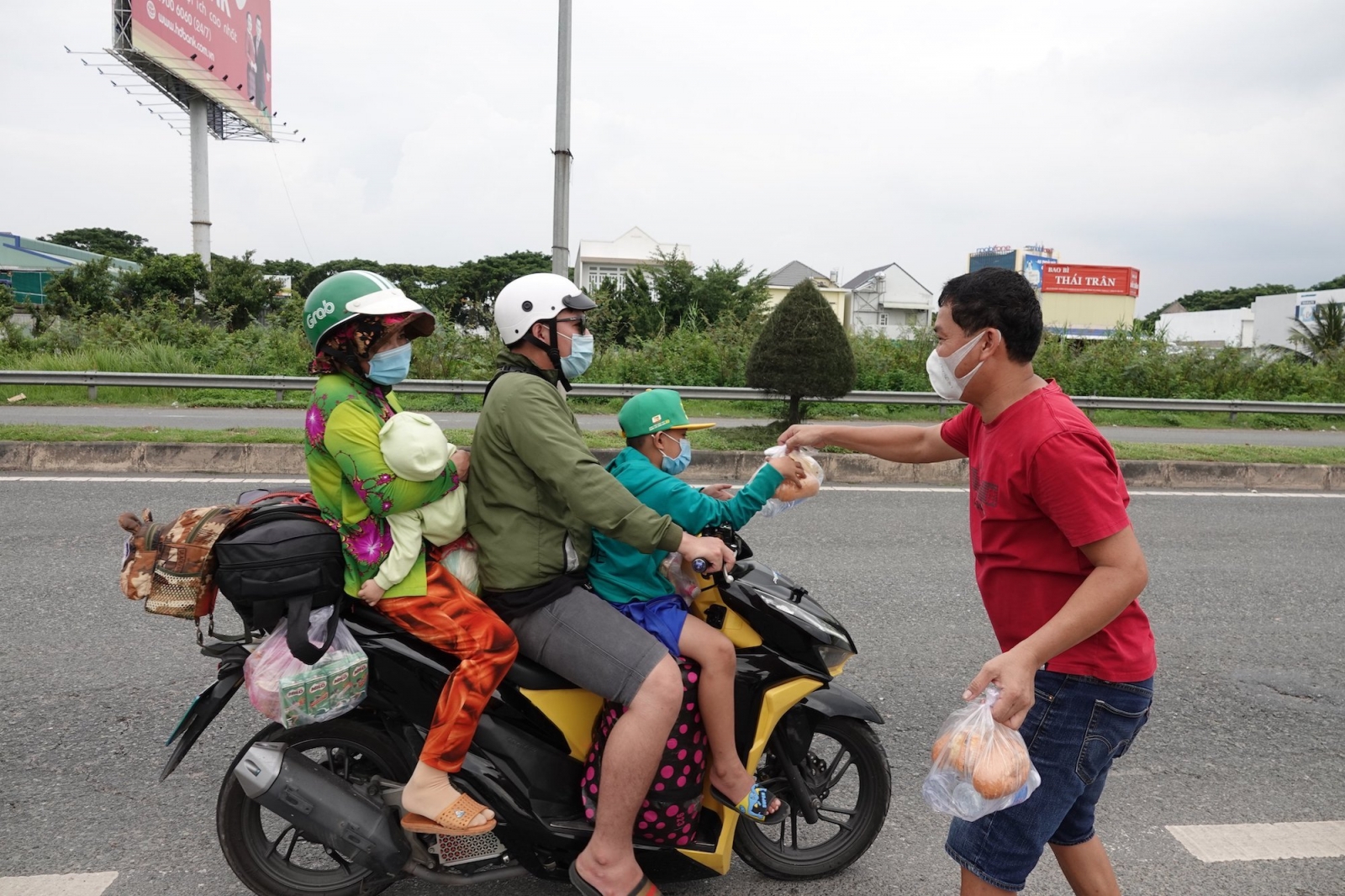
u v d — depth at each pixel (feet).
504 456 8.25
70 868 9.64
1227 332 192.24
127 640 15.40
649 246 186.80
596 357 57.36
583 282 182.80
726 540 8.65
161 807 10.82
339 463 7.75
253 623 8.18
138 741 12.25
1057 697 7.09
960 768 6.51
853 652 9.66
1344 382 62.39
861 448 9.57
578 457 7.94
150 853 9.94
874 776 9.82
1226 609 18.56
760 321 60.23
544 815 8.66
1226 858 10.39
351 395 7.92
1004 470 7.07
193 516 7.98
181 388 48.55
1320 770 12.42
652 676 8.16
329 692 8.02
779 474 8.63
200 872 9.65
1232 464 32.35
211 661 14.70
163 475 28.25
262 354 58.18
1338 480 32.35
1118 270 175.94
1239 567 21.49
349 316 7.80
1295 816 11.29
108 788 11.18
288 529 7.86
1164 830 10.93
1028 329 6.99
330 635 8.02
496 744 8.53
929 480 31.22
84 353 58.54
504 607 8.48
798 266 211.41
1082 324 175.63
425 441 7.70
